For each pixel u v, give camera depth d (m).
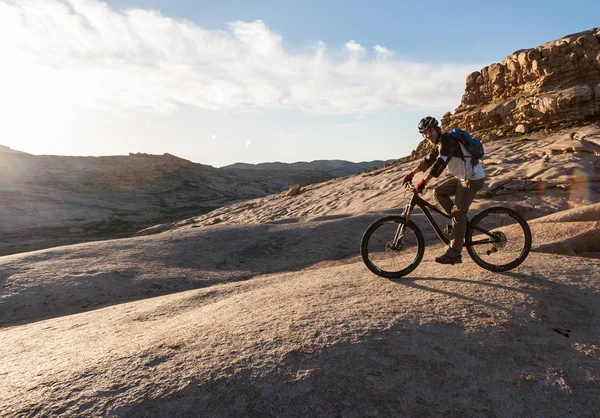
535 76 25.55
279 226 11.09
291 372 2.58
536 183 14.03
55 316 6.41
